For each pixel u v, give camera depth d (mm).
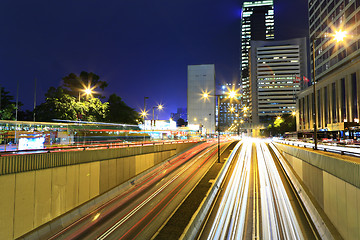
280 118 136125
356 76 54594
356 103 55188
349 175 11914
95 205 18500
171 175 29031
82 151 17953
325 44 75062
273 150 51531
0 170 11844
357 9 58688
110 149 21906
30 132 18844
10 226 12305
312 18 86250
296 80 89688
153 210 17578
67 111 39031
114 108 60500
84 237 13562
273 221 16844
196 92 141750
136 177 26375
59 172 15680
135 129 50250
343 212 12984
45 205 14508
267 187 25000
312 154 19297
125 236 13648
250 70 174000
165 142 43375
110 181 21859
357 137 48219
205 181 25609
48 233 13938
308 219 17094
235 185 26047
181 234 13742
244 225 16281
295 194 22516
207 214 18109
